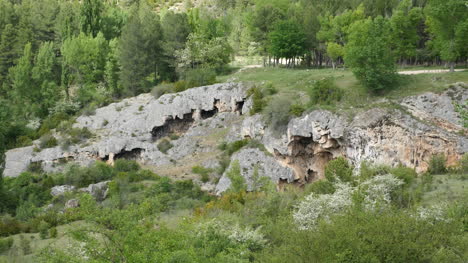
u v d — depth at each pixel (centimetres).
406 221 2297
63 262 2211
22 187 6444
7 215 5462
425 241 2197
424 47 8006
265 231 3406
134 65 8656
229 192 5341
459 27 5984
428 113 5556
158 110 7712
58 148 7388
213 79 8106
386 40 6175
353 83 6444
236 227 3325
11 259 3625
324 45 8444
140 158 7225
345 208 3064
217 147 6950
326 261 2120
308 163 6088
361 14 7875
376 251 2123
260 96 6969
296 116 6034
